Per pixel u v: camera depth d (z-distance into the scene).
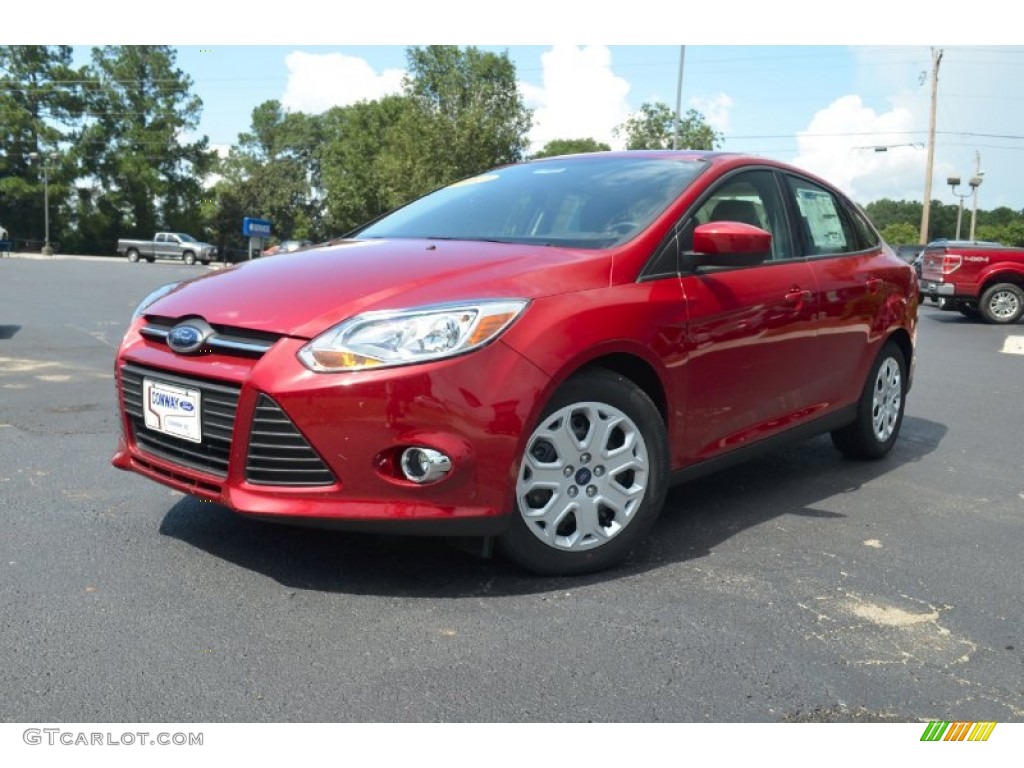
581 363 2.99
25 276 21.86
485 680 2.42
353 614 2.79
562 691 2.38
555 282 3.05
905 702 2.39
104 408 5.93
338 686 2.37
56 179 59.31
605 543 3.16
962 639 2.79
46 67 60.62
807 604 3.00
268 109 80.75
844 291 4.40
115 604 2.81
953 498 4.41
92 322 11.66
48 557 3.17
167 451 3.13
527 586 3.04
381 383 2.70
